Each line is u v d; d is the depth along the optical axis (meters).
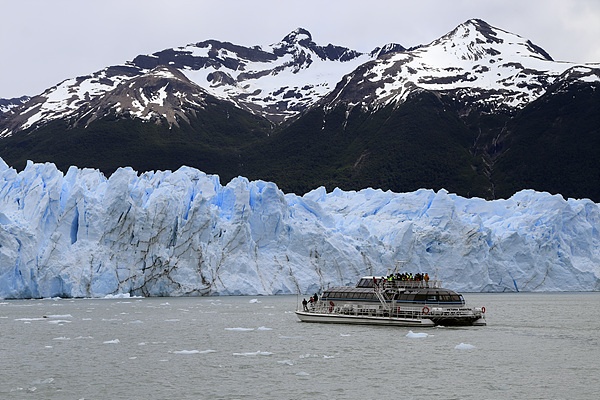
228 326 76.50
